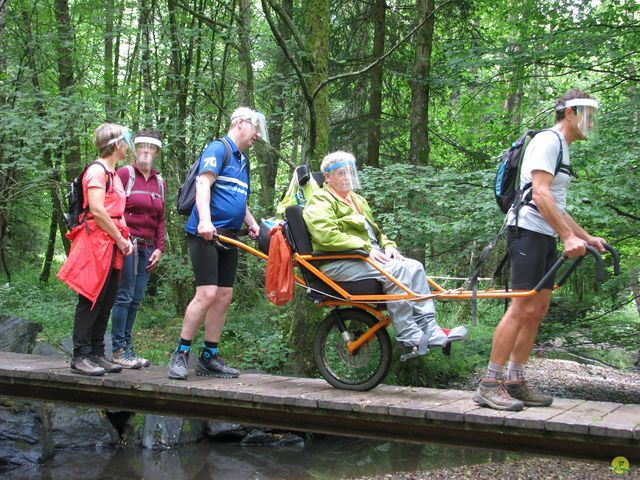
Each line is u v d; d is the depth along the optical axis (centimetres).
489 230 797
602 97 959
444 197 816
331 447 804
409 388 439
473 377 1068
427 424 364
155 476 661
